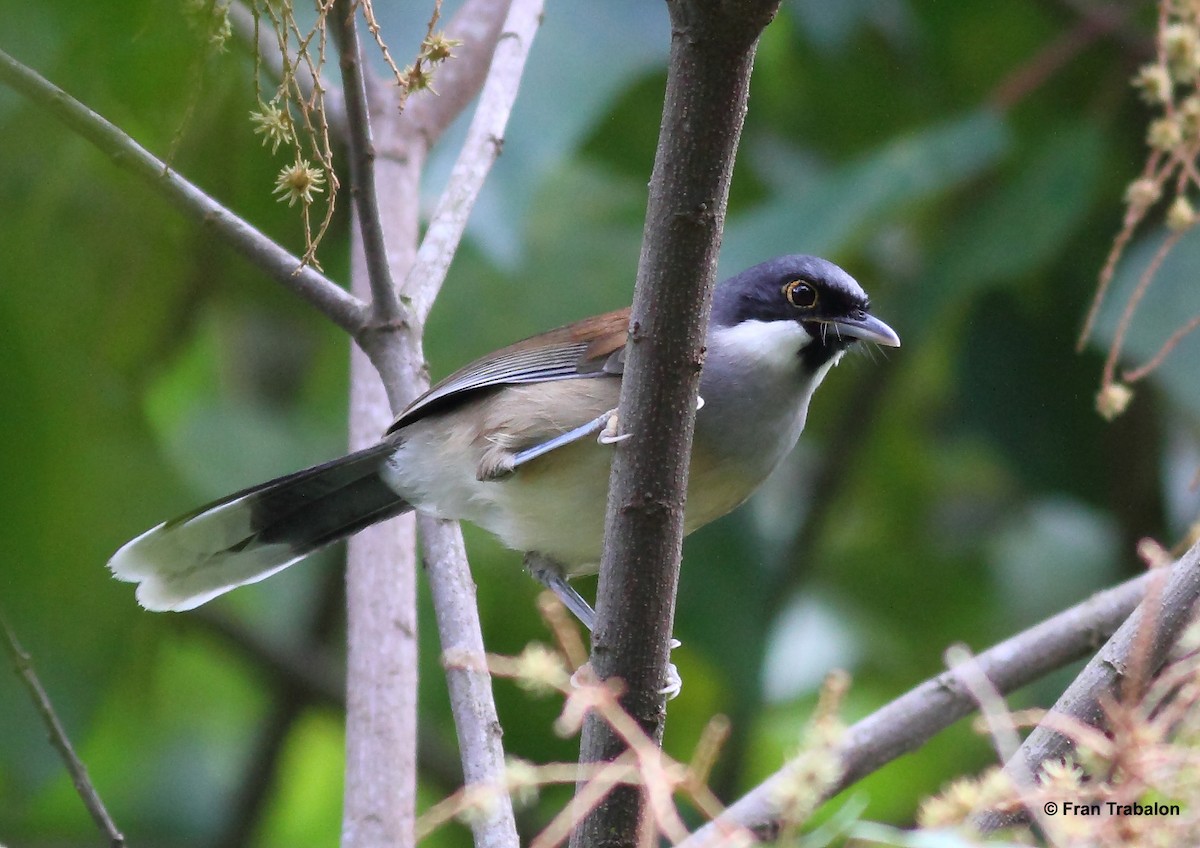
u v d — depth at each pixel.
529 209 13.27
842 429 14.27
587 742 6.94
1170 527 14.00
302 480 10.24
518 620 14.44
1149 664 6.43
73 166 8.66
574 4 12.45
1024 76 12.66
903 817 13.95
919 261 13.58
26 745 9.77
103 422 9.26
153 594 10.01
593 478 9.80
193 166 10.34
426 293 9.75
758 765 14.96
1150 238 11.55
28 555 8.51
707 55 6.57
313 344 16.22
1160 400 13.70
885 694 15.06
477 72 11.64
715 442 10.11
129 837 14.60
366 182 8.89
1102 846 4.97
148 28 7.05
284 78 7.22
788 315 10.52
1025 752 6.65
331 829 16.23
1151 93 8.16
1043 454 13.97
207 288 11.85
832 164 14.34
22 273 7.82
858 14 13.87
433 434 10.20
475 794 5.56
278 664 14.65
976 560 15.21
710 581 13.27
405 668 9.23
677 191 6.73
